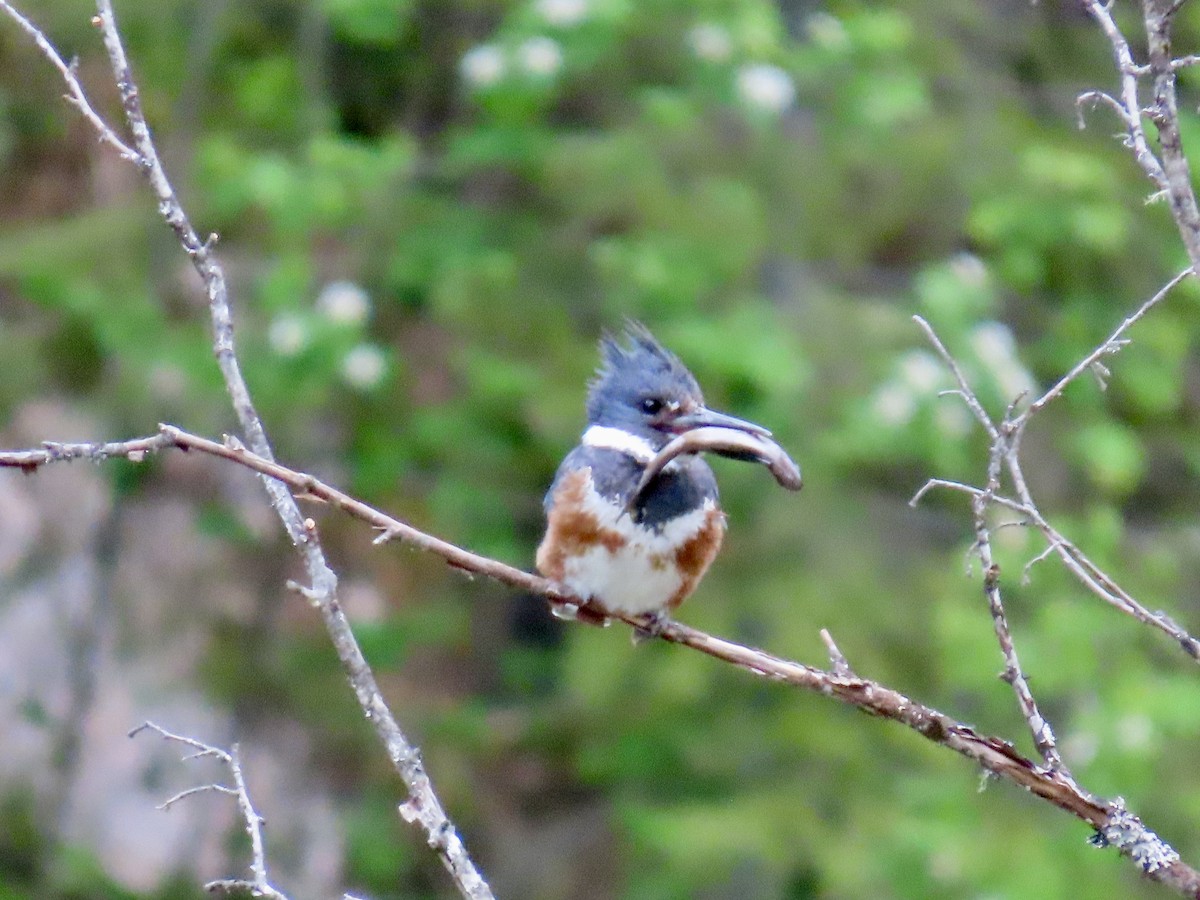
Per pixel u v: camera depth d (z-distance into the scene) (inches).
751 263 502.9
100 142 203.3
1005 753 197.8
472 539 521.3
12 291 500.1
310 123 511.5
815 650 494.0
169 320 494.0
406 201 514.0
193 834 538.6
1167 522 568.1
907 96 502.9
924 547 542.6
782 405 492.4
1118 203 513.0
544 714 554.9
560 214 525.7
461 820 553.0
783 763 501.7
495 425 516.1
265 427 508.7
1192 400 567.8
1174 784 464.8
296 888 532.1
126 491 534.3
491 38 501.0
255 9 523.8
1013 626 479.5
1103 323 522.6
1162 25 172.2
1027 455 530.9
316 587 195.3
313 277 500.1
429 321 534.9
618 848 550.6
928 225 542.0
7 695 536.1
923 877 459.2
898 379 466.6
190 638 542.9
